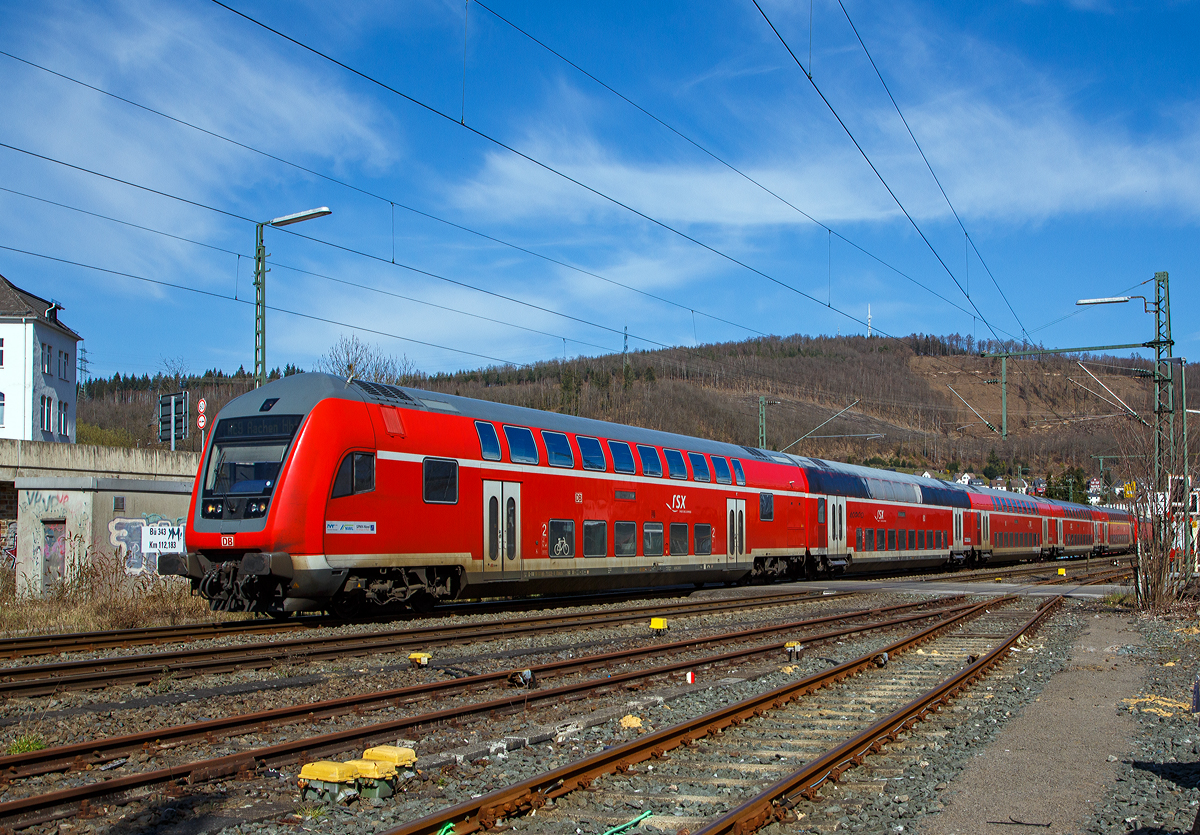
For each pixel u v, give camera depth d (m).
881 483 33.94
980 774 7.06
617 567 20.78
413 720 8.05
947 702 9.95
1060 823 5.91
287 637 13.95
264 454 14.62
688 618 18.14
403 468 15.79
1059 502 55.34
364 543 15.04
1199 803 6.23
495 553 17.56
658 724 8.84
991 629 17.62
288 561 14.16
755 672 11.91
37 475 21.69
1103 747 7.98
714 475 24.50
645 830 5.78
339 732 7.50
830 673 11.22
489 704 8.84
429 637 13.39
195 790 6.31
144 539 20.38
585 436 20.42
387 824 5.88
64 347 46.22
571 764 6.59
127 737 7.26
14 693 9.33
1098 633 17.12
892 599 23.62
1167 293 23.11
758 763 7.40
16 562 19.88
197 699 9.45
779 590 25.14
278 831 5.73
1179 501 21.50
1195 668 12.60
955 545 39.47
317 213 21.06
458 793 6.47
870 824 5.89
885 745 7.95
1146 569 20.95
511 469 18.06
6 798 6.21
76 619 15.59
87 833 5.59
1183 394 22.56
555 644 14.07
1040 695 10.61
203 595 14.73
